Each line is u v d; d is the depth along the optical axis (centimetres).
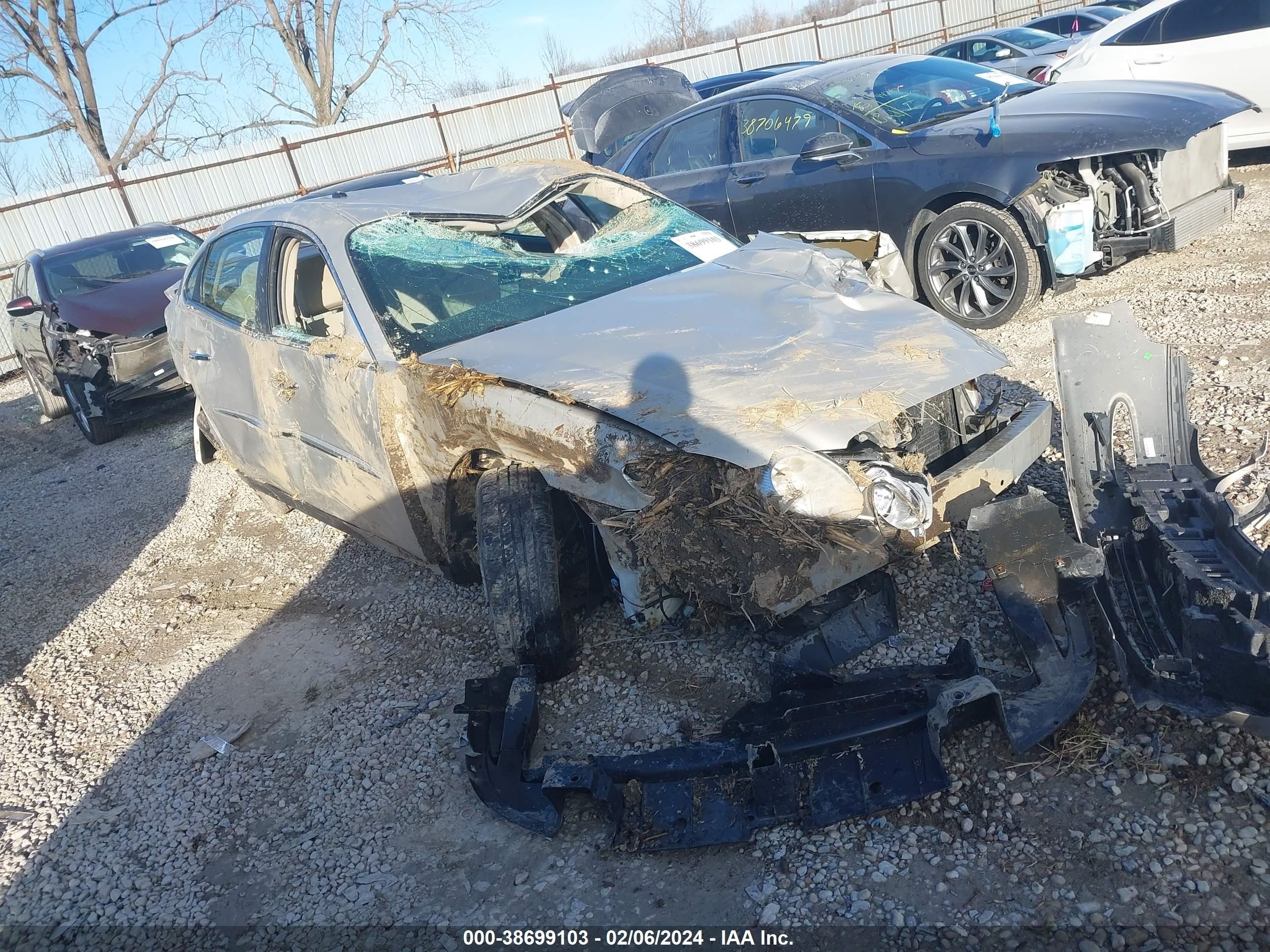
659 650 326
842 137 612
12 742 389
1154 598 264
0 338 1488
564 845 262
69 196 1609
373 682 369
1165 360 324
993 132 575
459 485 342
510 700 294
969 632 303
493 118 1956
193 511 620
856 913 219
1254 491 347
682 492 266
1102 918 204
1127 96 602
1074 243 554
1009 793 241
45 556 606
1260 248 638
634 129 1254
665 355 306
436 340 356
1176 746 242
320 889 269
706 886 236
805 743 254
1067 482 304
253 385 436
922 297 633
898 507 261
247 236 456
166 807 323
